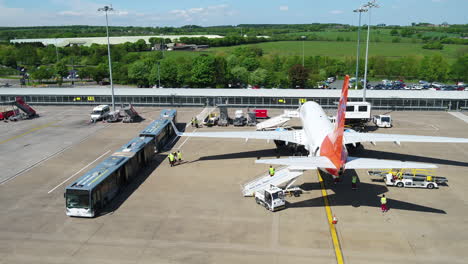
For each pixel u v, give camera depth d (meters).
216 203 36.69
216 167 47.34
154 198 38.00
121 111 80.00
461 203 36.25
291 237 30.22
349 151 53.28
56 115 81.31
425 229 31.33
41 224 32.78
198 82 135.50
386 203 36.31
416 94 83.50
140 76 144.25
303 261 27.02
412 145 56.47
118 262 27.16
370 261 26.97
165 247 29.03
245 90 92.06
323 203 36.44
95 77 154.38
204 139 61.69
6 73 185.12
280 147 54.94
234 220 33.16
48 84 154.75
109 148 55.72
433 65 150.75
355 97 84.44
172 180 42.97
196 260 27.31
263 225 32.22
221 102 89.81
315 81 141.75
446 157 50.34
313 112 52.56
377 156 51.09
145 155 47.03
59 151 54.41
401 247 28.69
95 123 72.94
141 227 32.12
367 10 72.94
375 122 69.12
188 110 87.19
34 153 53.50
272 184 38.03
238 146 57.16
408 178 40.19
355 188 39.69
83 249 28.86
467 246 28.77
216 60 140.00
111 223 32.88
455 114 79.25
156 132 52.69
